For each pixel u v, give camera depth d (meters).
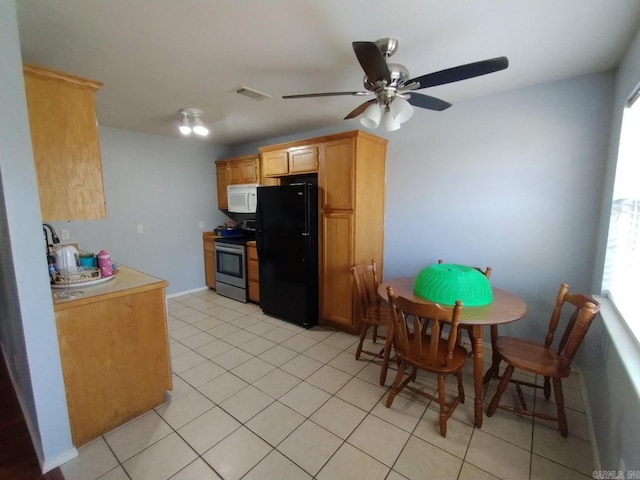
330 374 2.39
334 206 3.07
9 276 1.58
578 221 2.32
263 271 3.60
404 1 1.38
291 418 1.89
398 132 3.12
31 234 1.42
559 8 1.43
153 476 1.49
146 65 2.01
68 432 1.58
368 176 3.03
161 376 2.01
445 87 2.41
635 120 1.82
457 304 1.65
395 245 3.29
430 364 1.79
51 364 1.51
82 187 1.73
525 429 1.81
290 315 3.40
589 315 1.59
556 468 1.53
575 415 1.92
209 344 2.90
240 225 4.86
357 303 3.06
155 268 4.21
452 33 1.65
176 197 4.37
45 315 1.48
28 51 1.81
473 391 2.19
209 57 1.90
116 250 3.81
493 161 2.61
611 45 1.77
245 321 3.48
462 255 2.86
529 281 2.55
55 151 1.63
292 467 1.54
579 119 2.24
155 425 1.83
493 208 2.65
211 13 1.46
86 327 1.66
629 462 1.10
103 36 1.66
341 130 3.53
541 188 2.43
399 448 1.66
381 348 2.83
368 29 1.61
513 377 2.35
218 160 4.76
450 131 2.80
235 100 2.68
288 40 1.71
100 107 2.88
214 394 2.13
